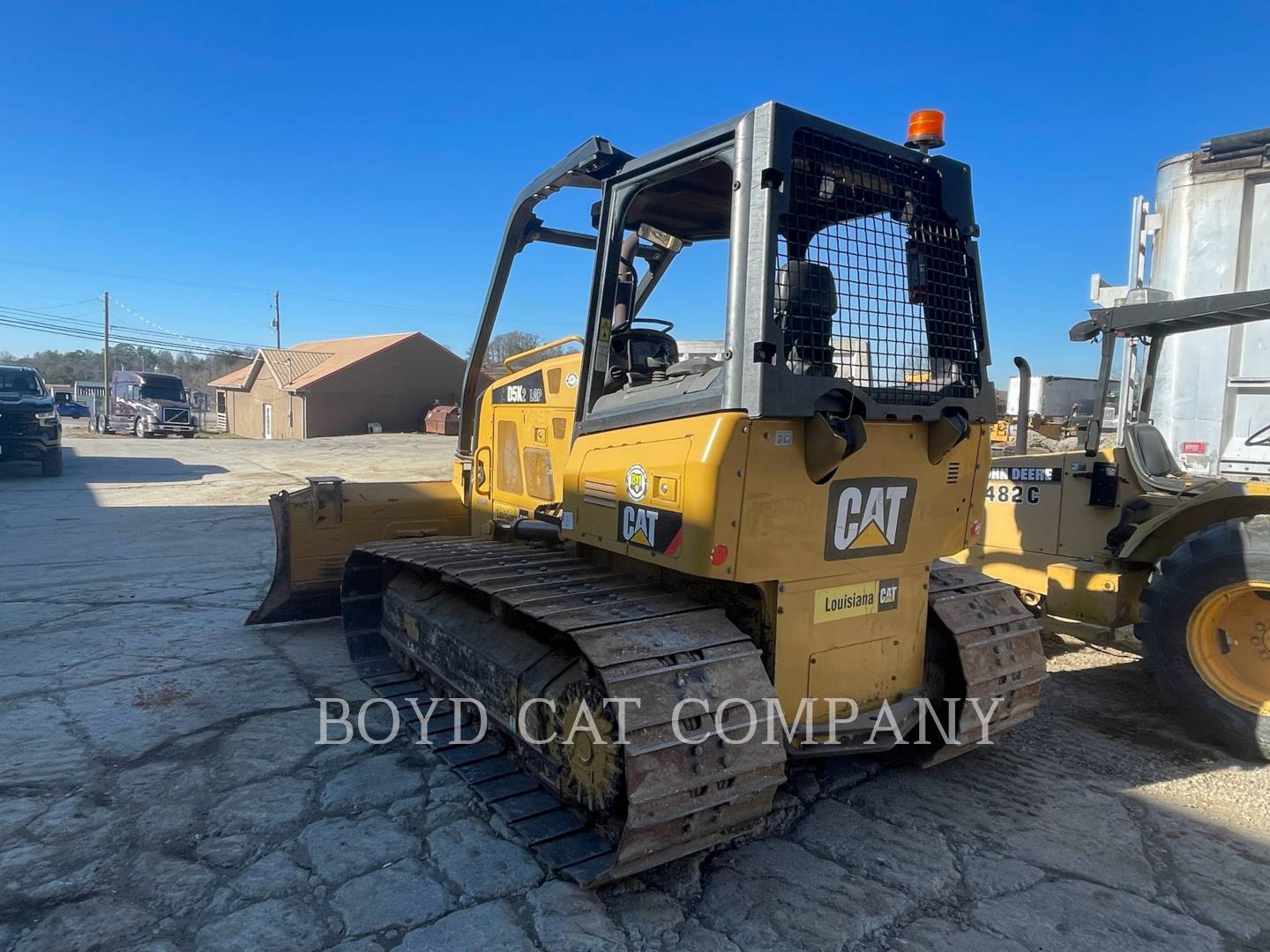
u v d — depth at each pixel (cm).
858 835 328
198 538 978
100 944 256
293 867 297
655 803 257
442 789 355
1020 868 305
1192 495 471
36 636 567
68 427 3847
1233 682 401
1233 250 573
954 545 350
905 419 309
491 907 276
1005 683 363
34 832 318
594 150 363
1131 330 511
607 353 348
